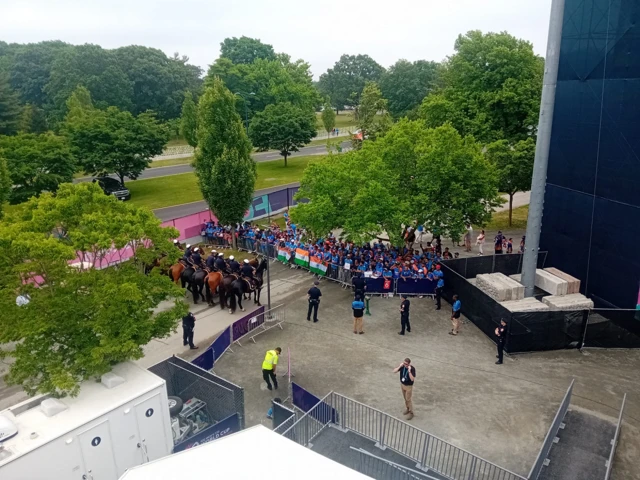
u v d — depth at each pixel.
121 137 48.72
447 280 24.14
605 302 22.55
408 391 15.17
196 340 21.33
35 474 10.53
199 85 113.06
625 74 20.19
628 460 13.51
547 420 15.38
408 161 27.36
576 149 23.44
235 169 31.88
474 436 14.67
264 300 25.44
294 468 8.77
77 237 12.95
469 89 40.16
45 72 100.31
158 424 13.02
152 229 14.66
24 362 12.77
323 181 25.86
